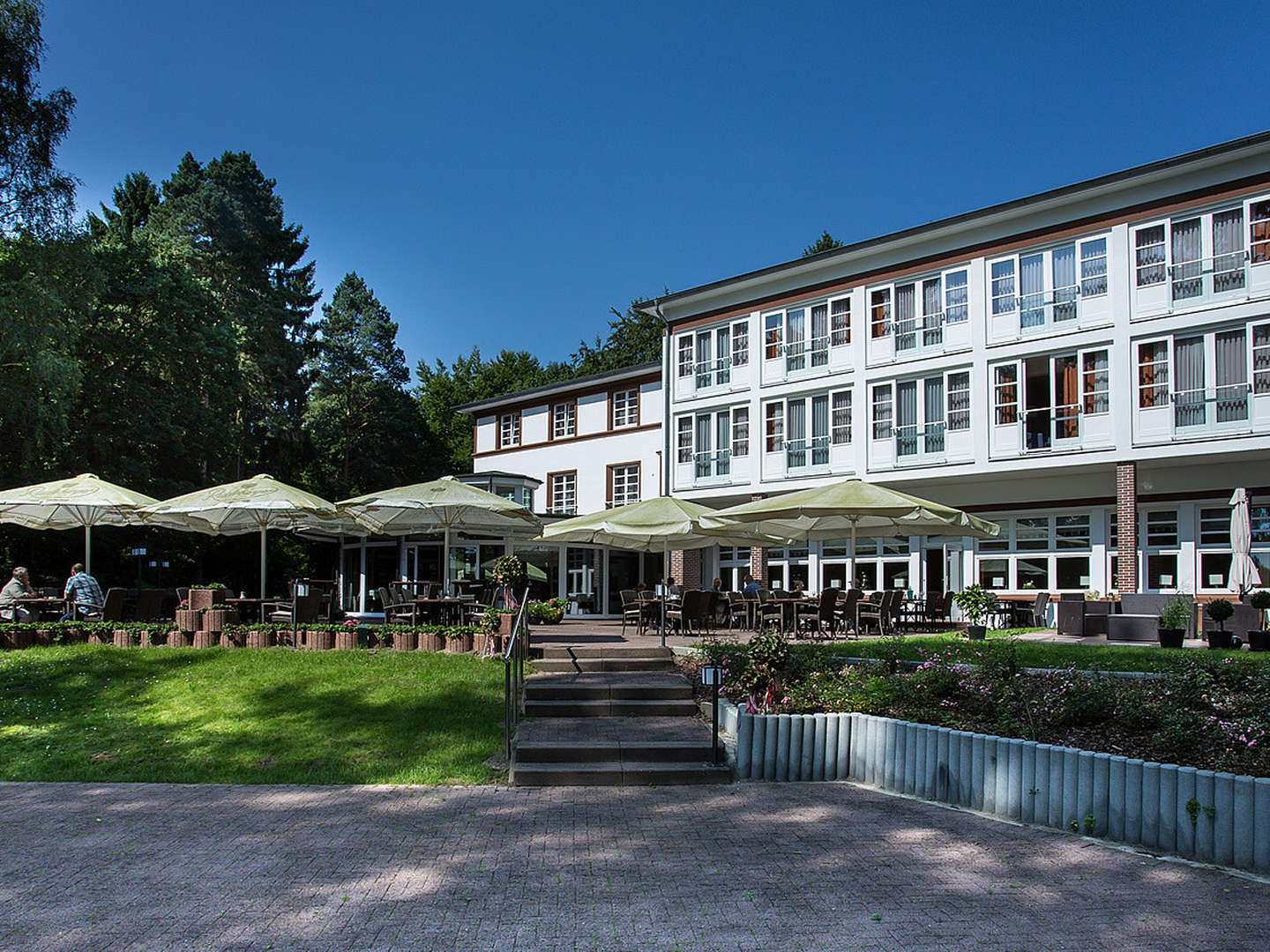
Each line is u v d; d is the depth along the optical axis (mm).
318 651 15000
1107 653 13094
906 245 28016
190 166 50094
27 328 24297
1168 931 5277
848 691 10336
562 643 15172
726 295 32656
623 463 35938
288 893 5914
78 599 18219
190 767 9680
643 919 5449
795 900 5773
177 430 33188
